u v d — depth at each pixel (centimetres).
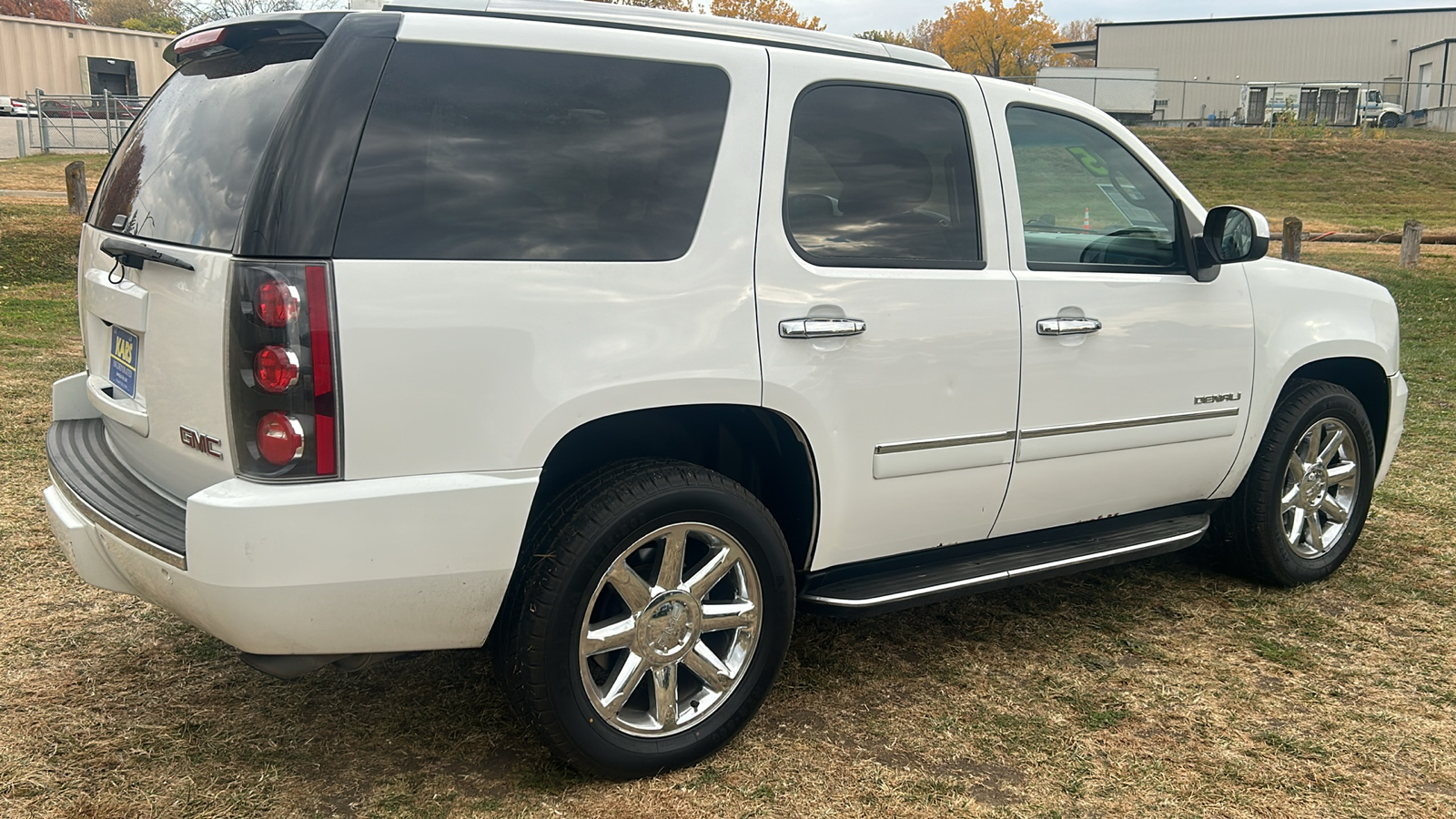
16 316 977
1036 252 338
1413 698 331
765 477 310
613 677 270
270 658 238
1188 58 5181
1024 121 341
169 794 261
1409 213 2614
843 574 315
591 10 277
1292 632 380
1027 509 343
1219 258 371
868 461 299
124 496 266
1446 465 610
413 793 265
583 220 255
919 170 313
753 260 276
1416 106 4722
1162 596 415
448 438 237
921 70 317
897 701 322
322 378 223
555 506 261
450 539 238
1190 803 272
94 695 308
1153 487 375
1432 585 429
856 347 291
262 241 221
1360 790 279
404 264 231
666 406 262
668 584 271
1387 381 447
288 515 222
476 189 243
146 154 289
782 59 289
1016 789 275
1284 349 398
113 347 288
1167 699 327
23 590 376
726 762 285
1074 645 366
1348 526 437
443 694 317
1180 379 366
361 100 232
